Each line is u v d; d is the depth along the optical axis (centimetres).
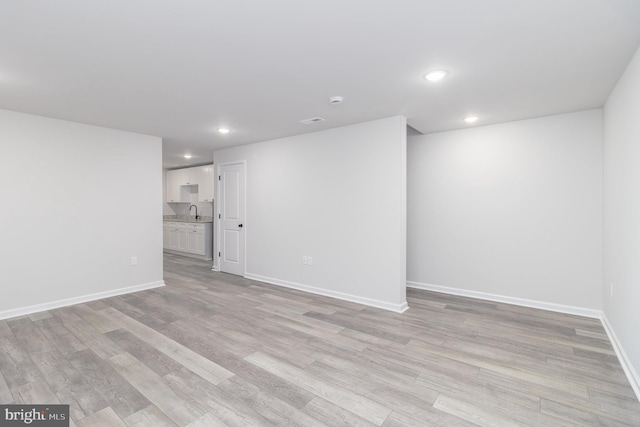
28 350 263
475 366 241
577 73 247
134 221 448
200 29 186
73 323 324
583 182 346
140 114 358
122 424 176
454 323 328
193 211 841
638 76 208
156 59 225
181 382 218
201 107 332
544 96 299
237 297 422
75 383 215
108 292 420
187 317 344
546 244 368
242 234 550
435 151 442
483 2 160
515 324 325
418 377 226
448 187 433
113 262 426
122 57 221
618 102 262
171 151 605
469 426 176
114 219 427
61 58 222
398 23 180
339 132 415
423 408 192
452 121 385
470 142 415
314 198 444
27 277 354
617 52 213
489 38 196
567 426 176
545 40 198
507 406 194
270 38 197
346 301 406
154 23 180
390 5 163
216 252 600
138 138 452
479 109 338
